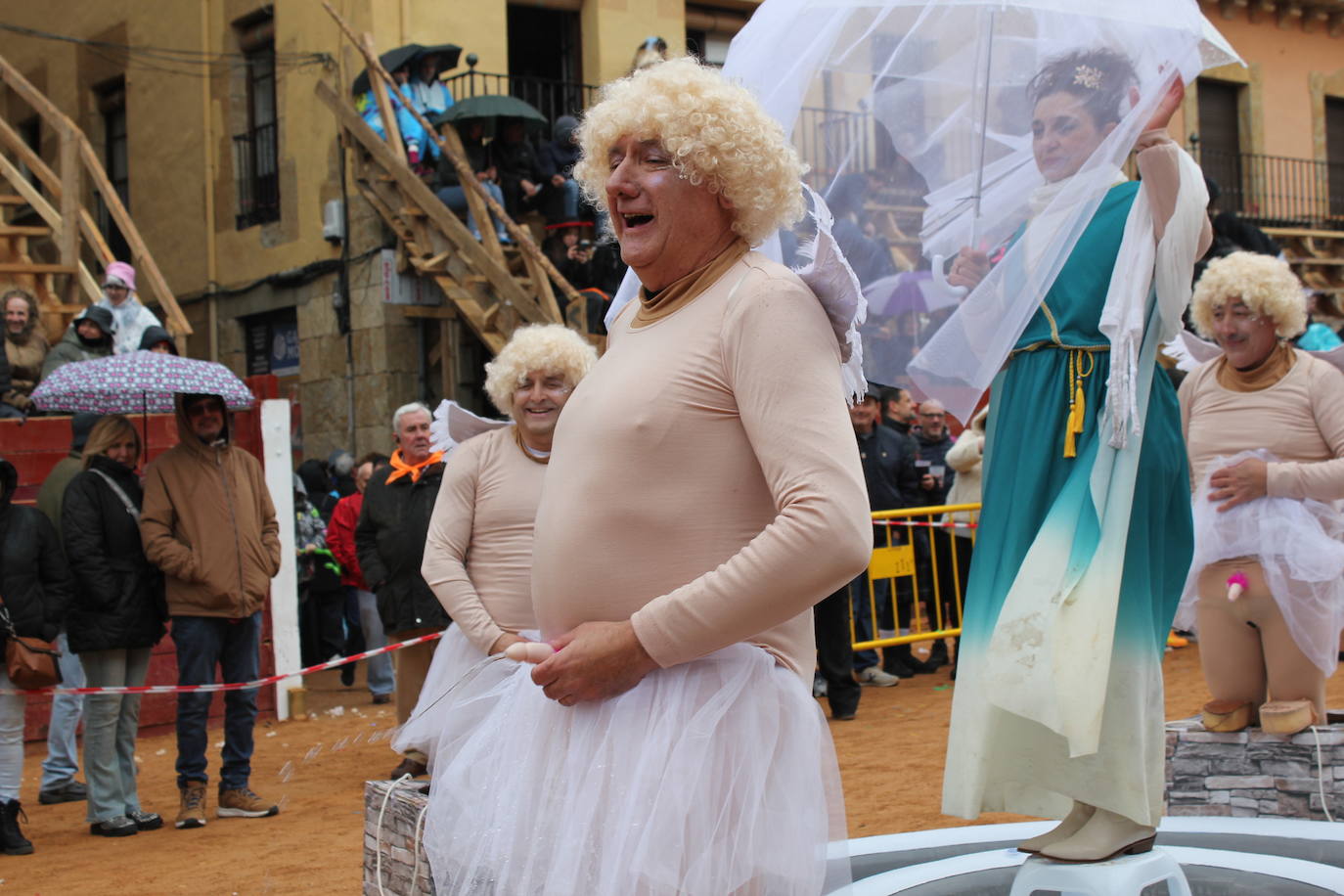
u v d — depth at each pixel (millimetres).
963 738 3398
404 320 14844
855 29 3574
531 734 2562
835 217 3574
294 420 10484
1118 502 3328
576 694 2393
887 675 10117
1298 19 20953
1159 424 3508
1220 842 4258
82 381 6836
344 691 11344
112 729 6473
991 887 3666
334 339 15484
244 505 6867
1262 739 4777
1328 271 20250
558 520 2506
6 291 11367
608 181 2521
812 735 2467
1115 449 3371
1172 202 3398
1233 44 20359
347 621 11969
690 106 2438
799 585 2264
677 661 2348
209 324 17297
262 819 6672
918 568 10531
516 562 5402
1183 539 3584
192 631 6629
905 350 3607
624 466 2430
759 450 2346
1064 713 3188
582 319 11906
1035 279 3383
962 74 3555
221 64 17125
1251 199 20469
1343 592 4742
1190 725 5035
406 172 13398
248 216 16859
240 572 6738
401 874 3289
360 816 6559
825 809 2443
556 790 2455
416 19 14922
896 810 5852
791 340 2342
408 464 7598
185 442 6848
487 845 2545
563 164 14125
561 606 2496
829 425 2318
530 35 16391
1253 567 4734
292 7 15930
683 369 2420
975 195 3545
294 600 9797
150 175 18281
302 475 12625
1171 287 3430
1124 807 3291
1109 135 3328
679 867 2266
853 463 2322
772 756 2396
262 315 16891
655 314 2555
